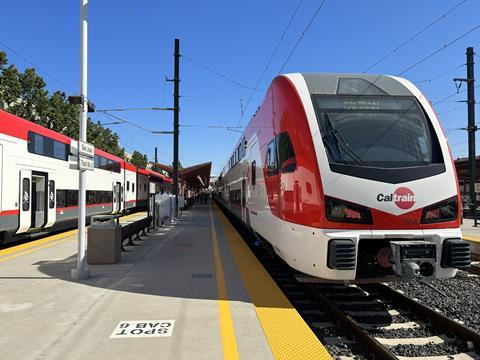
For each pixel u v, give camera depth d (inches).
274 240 322.3
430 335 223.9
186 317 216.5
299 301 293.4
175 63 987.3
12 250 462.9
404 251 230.8
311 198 245.4
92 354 169.9
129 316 218.2
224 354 169.8
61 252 445.7
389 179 241.9
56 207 621.3
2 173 463.5
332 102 273.1
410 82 298.2
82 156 300.5
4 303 242.1
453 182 251.4
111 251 366.3
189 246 485.7
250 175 474.3
